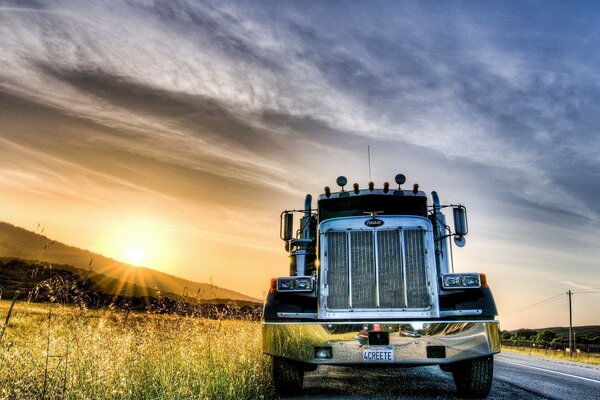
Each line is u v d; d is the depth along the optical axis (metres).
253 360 6.73
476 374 5.39
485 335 5.17
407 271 5.55
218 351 6.36
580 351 37.44
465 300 5.54
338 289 5.57
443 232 7.04
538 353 34.59
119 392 4.18
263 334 5.53
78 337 4.55
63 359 4.26
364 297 5.50
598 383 8.26
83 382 4.11
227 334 6.93
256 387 5.54
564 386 7.43
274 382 5.62
